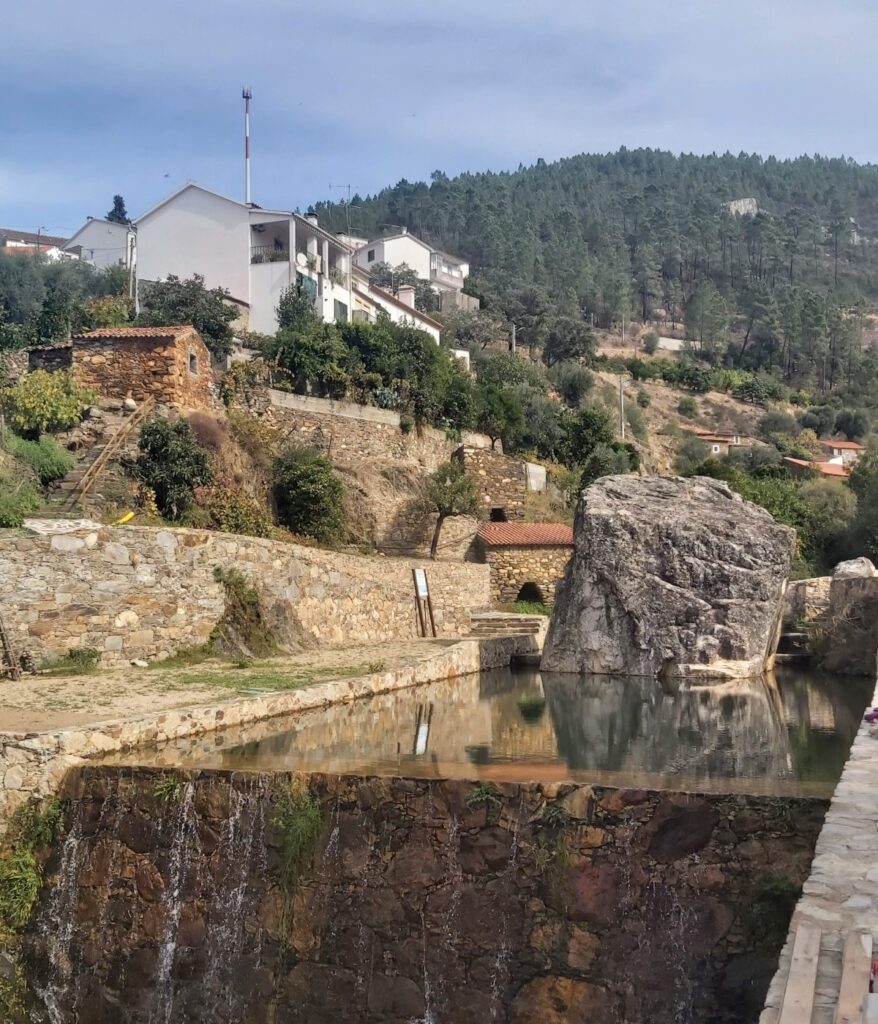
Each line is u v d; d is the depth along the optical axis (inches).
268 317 2128.4
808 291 6909.5
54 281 2645.2
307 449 1443.2
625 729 673.0
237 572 873.5
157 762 494.9
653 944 397.4
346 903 438.3
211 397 1384.1
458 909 423.5
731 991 380.5
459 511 1701.5
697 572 1001.5
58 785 483.2
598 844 410.9
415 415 1886.1
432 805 433.7
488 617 1387.8
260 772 459.8
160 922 459.5
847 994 220.5
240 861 453.4
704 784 446.0
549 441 2381.9
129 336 1248.8
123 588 773.3
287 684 714.2
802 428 4421.8
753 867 392.8
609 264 7401.6
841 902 270.4
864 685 928.3
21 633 708.0
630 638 1014.4
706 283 6761.8
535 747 591.2
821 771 514.9
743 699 837.2
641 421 3784.5
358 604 1084.5
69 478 1045.2
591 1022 398.0
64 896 471.2
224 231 2158.0
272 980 440.8
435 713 725.3
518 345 4690.0
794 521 1882.4
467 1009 414.9
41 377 1169.4
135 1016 454.9
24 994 458.3
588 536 1035.3
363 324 1924.2
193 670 768.3
